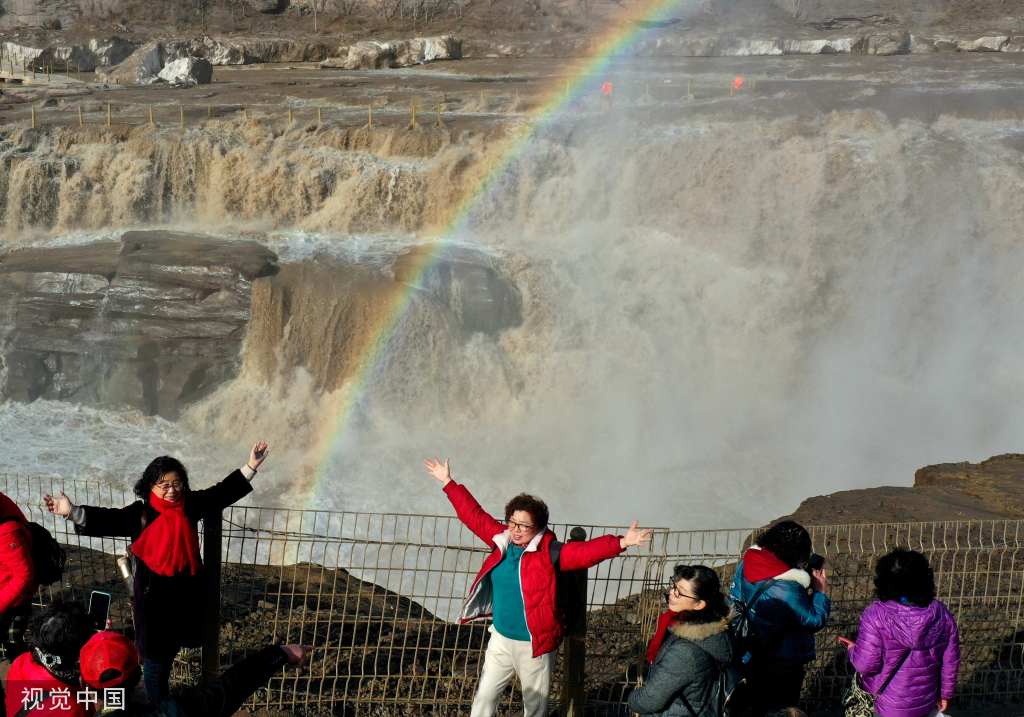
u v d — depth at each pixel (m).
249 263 28.16
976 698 7.36
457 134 35.94
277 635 7.76
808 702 7.23
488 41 77.69
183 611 6.07
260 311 27.34
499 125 37.19
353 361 27.14
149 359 27.47
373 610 8.49
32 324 27.89
